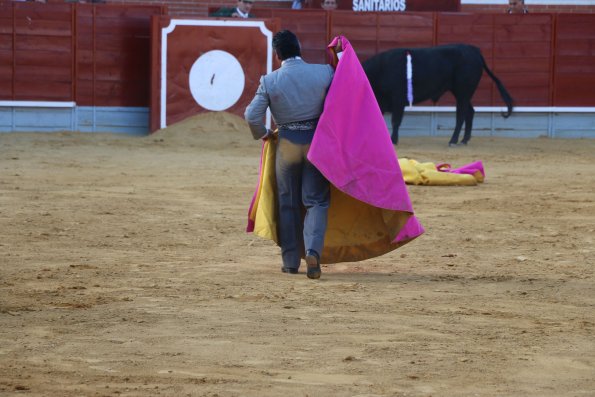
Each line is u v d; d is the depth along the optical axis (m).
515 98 38.81
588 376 7.94
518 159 30.86
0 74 35.12
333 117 12.06
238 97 36.22
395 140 35.25
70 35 35.72
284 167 12.47
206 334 9.23
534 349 8.79
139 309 10.34
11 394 7.20
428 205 19.89
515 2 40.12
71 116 35.91
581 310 10.62
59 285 11.66
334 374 7.87
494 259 14.14
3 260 13.41
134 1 41.09
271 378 7.72
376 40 37.91
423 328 9.59
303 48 37.62
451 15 38.22
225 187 22.36
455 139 35.22
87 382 7.55
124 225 16.78
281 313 10.19
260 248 14.93
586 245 15.38
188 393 7.26
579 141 37.94
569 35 38.78
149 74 36.34
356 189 12.04
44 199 19.70
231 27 36.03
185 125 35.41
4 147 30.56
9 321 9.73
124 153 30.02
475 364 8.23
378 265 13.61
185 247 14.90
